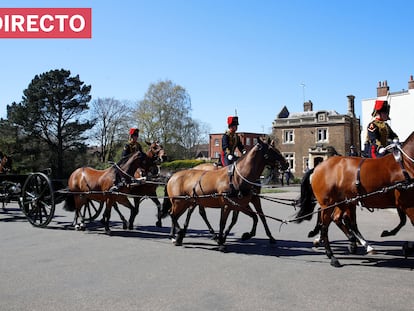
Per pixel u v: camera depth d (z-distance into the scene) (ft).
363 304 16.11
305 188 26.50
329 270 21.65
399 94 97.71
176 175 31.55
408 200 21.06
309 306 15.97
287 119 179.32
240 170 27.25
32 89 170.71
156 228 39.32
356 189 22.71
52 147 172.55
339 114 168.76
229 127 33.81
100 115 191.31
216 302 16.61
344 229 25.40
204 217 34.55
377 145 25.18
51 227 40.04
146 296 17.52
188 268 22.50
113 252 27.22
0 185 43.96
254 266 22.80
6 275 21.38
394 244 28.96
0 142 148.77
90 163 173.06
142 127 174.50
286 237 33.17
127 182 35.17
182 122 177.58
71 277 20.84
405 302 16.29
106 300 17.04
